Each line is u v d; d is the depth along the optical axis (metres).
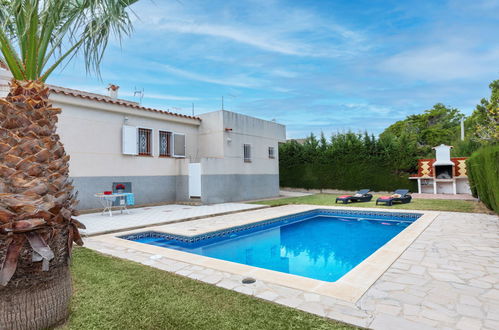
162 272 4.51
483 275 4.28
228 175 16.20
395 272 4.48
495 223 8.40
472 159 11.84
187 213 11.38
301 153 23.31
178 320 2.98
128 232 8.12
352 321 2.94
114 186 12.68
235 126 16.86
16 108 2.46
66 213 2.63
